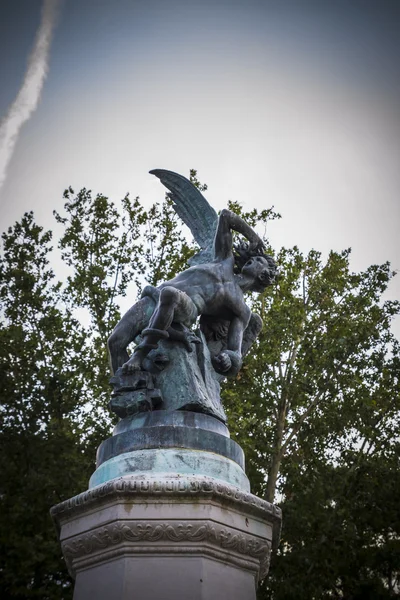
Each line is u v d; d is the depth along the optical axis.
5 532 13.40
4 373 15.21
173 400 6.79
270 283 7.95
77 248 17.95
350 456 16.17
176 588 5.77
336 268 18.06
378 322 18.23
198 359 7.12
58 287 17.47
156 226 18.33
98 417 16.12
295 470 15.89
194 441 6.47
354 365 17.36
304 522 14.52
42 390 15.30
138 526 5.91
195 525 5.93
